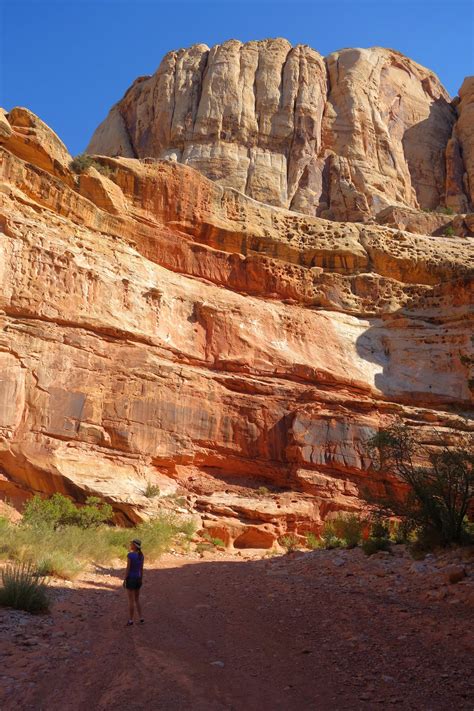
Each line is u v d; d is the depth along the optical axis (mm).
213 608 9086
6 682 5199
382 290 33062
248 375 27594
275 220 33781
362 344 30969
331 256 33594
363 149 51094
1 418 20609
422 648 6824
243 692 5371
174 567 14555
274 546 21734
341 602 9281
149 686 5332
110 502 20234
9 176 24844
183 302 28359
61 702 4895
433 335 31391
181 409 24516
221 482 24344
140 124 53125
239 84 51625
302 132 50094
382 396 29281
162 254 29438
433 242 36094
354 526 17188
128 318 25516
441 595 9164
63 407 21875
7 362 21406
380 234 35219
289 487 24984
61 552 12891
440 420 27922
